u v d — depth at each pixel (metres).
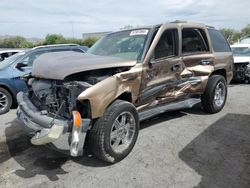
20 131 5.43
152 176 3.70
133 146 4.30
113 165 4.00
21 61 7.34
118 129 4.05
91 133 3.81
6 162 4.15
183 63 5.31
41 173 3.82
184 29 5.43
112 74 4.10
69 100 3.70
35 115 3.85
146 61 4.48
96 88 3.68
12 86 7.04
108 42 5.34
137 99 4.46
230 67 6.70
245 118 6.02
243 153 4.32
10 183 3.58
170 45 5.10
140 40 4.79
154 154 4.32
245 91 9.23
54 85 3.88
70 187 3.48
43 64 4.17
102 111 3.77
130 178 3.66
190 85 5.55
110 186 3.49
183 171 3.81
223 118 6.02
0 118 6.49
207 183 3.51
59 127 3.43
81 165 4.01
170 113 6.33
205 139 4.88
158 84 4.80
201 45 5.86
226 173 3.74
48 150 4.50
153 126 5.51
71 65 3.85
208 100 6.11
